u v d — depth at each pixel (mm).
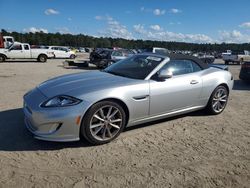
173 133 4754
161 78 4660
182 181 3248
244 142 4512
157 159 3762
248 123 5516
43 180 3143
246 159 3896
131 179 3236
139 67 4957
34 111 3840
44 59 24094
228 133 4887
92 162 3602
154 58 5102
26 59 24938
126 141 4312
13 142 4082
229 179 3346
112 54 17797
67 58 31078
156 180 3238
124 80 4461
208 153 4027
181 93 5016
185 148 4164
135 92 4328
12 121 4988
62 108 3777
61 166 3469
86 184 3102
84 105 3834
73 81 4430
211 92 5648
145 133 4680
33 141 4141
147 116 4625
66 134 3828
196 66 5516
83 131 3922
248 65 11297
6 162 3498
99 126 4055
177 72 5098
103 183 3133
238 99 7922
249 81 11344
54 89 4137
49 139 3818
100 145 4117
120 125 4266
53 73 13977
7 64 19516
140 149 4055
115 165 3547
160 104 4719
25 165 3453
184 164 3652
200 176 3373
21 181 3102
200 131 4918
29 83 9695
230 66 26859
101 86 4145
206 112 5930
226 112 6230
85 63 19281
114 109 4160
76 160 3635
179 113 5199
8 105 6113
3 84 9188
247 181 3326
